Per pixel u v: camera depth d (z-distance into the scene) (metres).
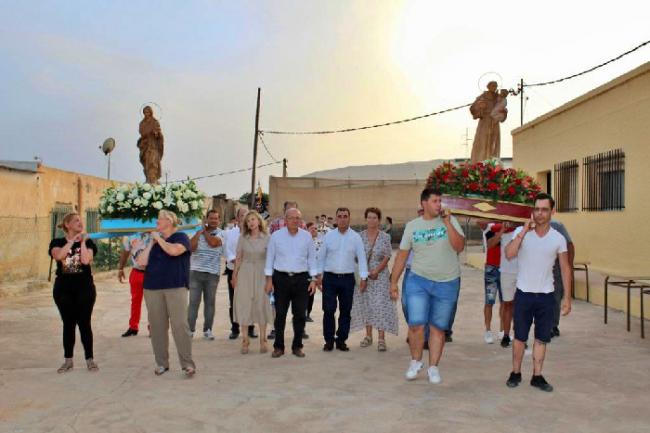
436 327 6.50
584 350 8.01
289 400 5.85
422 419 5.27
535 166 17.97
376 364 7.45
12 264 15.78
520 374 6.35
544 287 6.19
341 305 8.41
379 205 37.19
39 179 17.14
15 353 8.26
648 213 12.05
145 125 24.23
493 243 8.45
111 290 15.80
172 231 6.85
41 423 5.22
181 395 6.04
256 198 43.69
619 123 13.13
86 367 7.32
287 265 7.97
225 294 15.22
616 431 4.97
